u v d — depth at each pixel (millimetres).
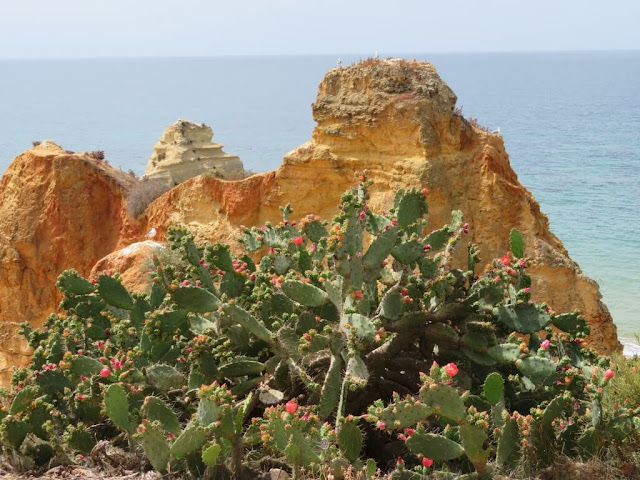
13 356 23625
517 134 125812
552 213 60625
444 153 17156
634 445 6680
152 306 8094
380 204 17078
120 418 6613
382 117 17453
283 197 19062
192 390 7133
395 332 7422
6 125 173500
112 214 24422
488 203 16781
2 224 24578
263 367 7344
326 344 6941
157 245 19469
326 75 18594
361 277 7207
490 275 7711
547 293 16094
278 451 6402
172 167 27656
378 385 7508
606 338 16094
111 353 7801
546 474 6293
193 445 6238
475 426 6027
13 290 24188
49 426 6934
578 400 7293
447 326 7383
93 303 8195
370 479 5992
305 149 18672
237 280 8000
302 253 8148
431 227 16359
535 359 6945
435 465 6547
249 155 114062
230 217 19938
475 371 7551
